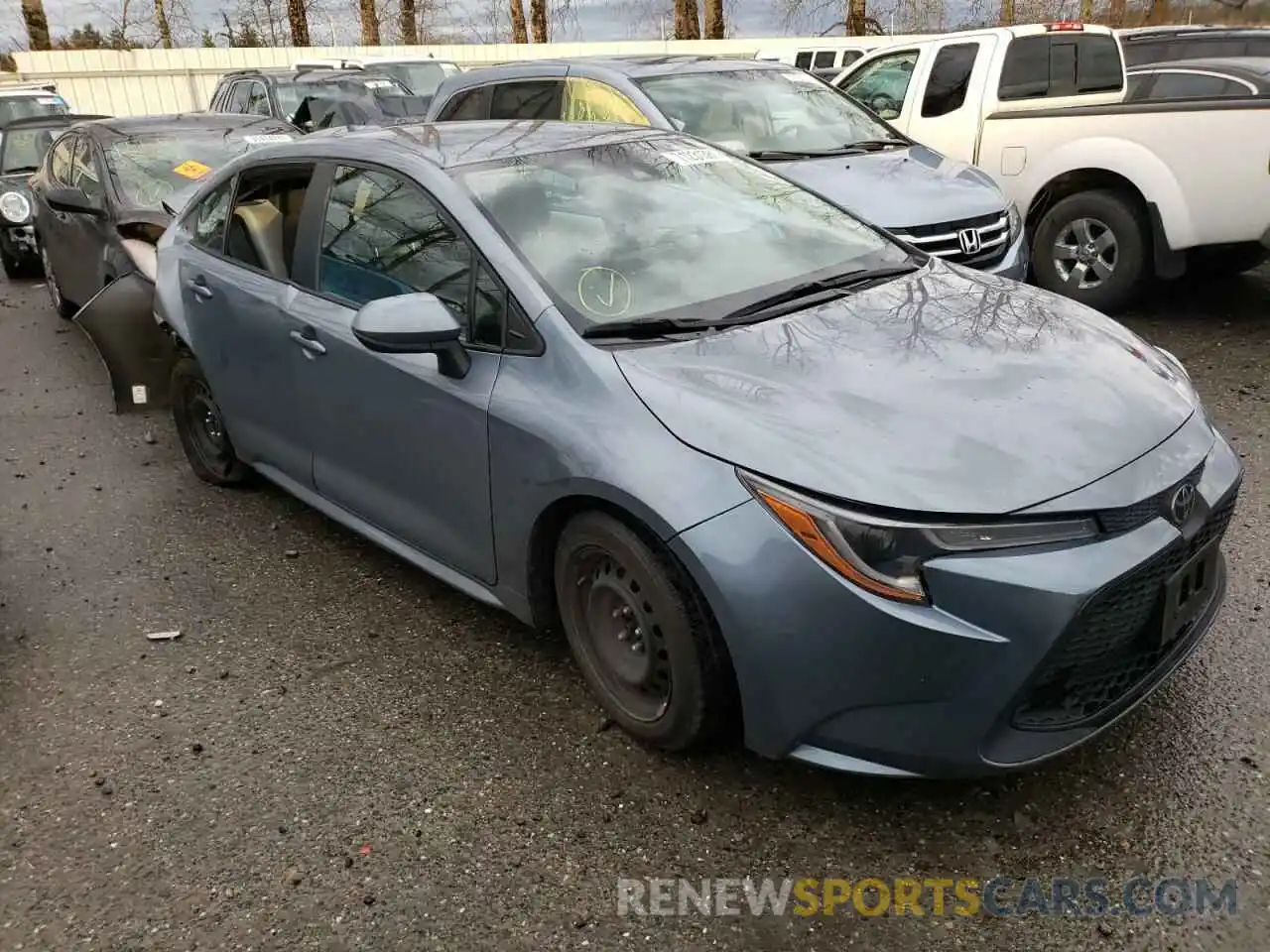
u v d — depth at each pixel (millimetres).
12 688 3645
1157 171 6809
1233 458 3016
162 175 7430
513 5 26031
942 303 3410
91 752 3270
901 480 2506
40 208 8695
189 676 3654
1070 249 7461
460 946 2484
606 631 3096
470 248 3371
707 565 2600
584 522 2953
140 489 5379
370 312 3174
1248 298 7668
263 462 4680
